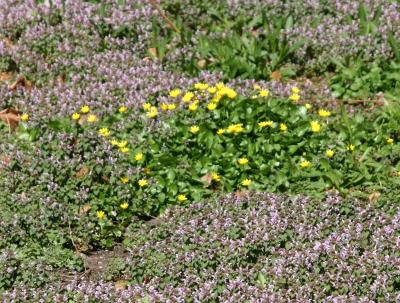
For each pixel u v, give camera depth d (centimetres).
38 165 819
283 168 823
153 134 859
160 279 690
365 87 962
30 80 977
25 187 806
